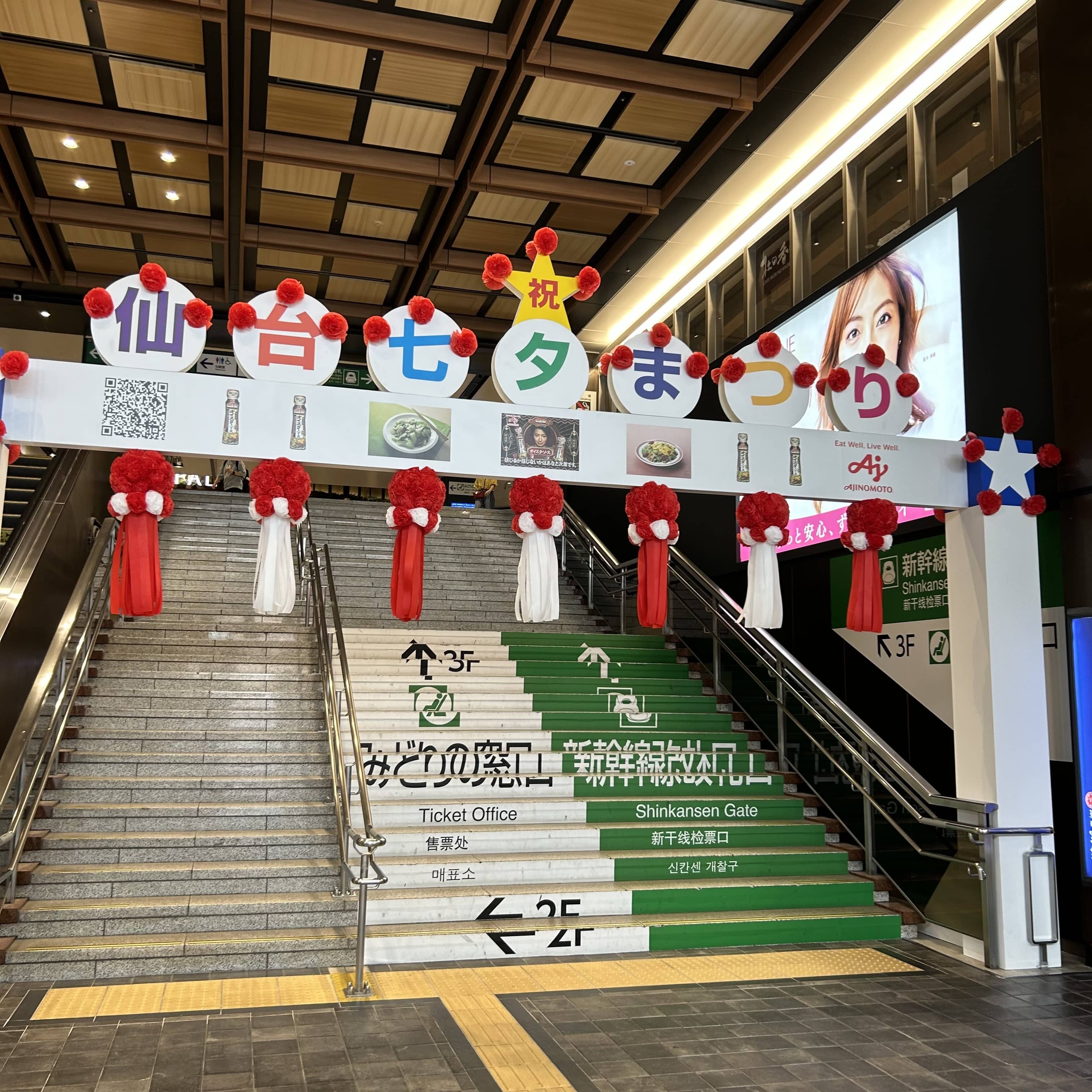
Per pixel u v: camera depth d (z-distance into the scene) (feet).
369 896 17.87
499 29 23.15
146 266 15.01
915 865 19.66
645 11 22.04
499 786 21.70
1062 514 18.84
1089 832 17.74
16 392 14.39
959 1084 12.28
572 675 27.32
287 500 15.12
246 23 22.04
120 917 16.43
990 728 18.04
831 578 26.84
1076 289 18.56
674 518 16.57
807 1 21.76
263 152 27.61
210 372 43.88
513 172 29.25
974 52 22.88
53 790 19.31
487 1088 11.83
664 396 17.25
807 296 29.40
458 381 16.24
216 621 26.78
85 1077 11.82
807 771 23.43
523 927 17.61
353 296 40.22
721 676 27.71
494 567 35.06
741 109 25.17
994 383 21.02
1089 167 18.40
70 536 24.45
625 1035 13.71
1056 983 16.56
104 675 23.26
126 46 23.58
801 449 17.71
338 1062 12.47
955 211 22.52
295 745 22.08
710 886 19.43
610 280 37.22
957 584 18.99
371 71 24.36
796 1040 13.70
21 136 27.99
